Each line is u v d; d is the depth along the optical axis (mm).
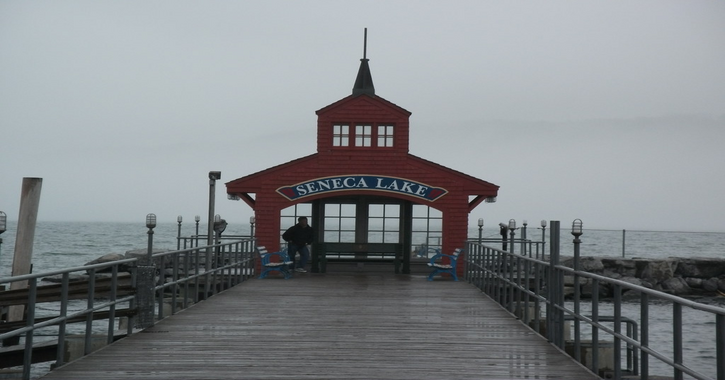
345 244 24391
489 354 10500
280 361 9859
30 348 8594
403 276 23812
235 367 9453
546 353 10594
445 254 24156
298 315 14234
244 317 13883
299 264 25547
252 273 23516
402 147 25125
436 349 10852
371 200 25609
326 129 25203
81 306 29797
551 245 11453
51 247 80188
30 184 18266
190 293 22844
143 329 12352
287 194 25141
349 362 9852
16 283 18047
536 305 12797
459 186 25047
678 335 7094
